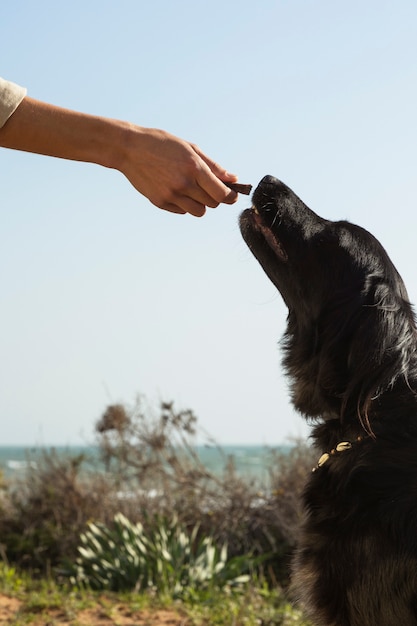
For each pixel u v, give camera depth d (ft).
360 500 5.39
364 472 5.43
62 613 8.59
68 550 12.09
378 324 5.58
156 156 4.79
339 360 5.78
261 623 8.47
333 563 5.41
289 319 6.22
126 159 4.88
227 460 13.19
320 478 5.68
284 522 11.82
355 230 5.98
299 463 12.57
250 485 12.69
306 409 6.10
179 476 12.92
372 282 5.73
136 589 9.70
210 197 4.84
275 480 12.71
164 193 4.83
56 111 4.84
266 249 6.05
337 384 5.78
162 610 8.95
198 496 12.77
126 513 12.67
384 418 5.52
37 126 4.81
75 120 4.84
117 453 13.23
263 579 10.77
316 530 5.53
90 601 9.10
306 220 5.96
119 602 9.26
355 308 5.71
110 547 10.80
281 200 5.93
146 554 10.46
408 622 5.21
